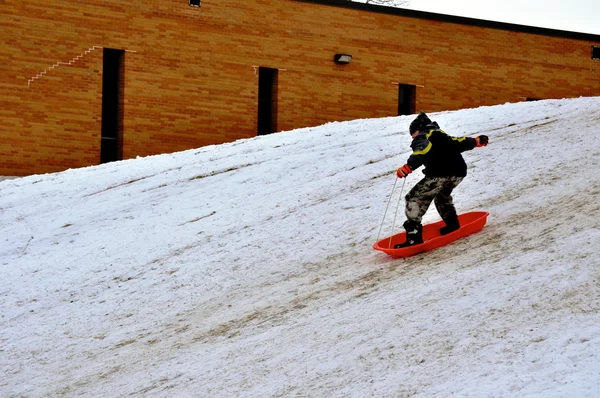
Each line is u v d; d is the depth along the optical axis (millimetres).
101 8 22328
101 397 6801
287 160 16156
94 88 22188
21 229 13633
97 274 10898
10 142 21062
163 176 16312
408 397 5426
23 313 9820
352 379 5973
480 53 28703
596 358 5316
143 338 8312
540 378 5246
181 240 11828
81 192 15766
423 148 8727
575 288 6648
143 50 22969
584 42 30875
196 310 8938
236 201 13555
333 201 12578
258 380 6391
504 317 6426
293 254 10344
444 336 6352
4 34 21031
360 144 16844
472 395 5219
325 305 8016
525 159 12828
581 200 9828
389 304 7477
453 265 8281
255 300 8812
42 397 7117
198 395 6355
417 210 9078
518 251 8180
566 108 17469
